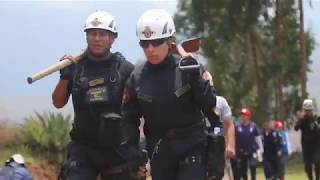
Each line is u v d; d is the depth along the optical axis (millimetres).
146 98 14984
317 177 46906
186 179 14750
